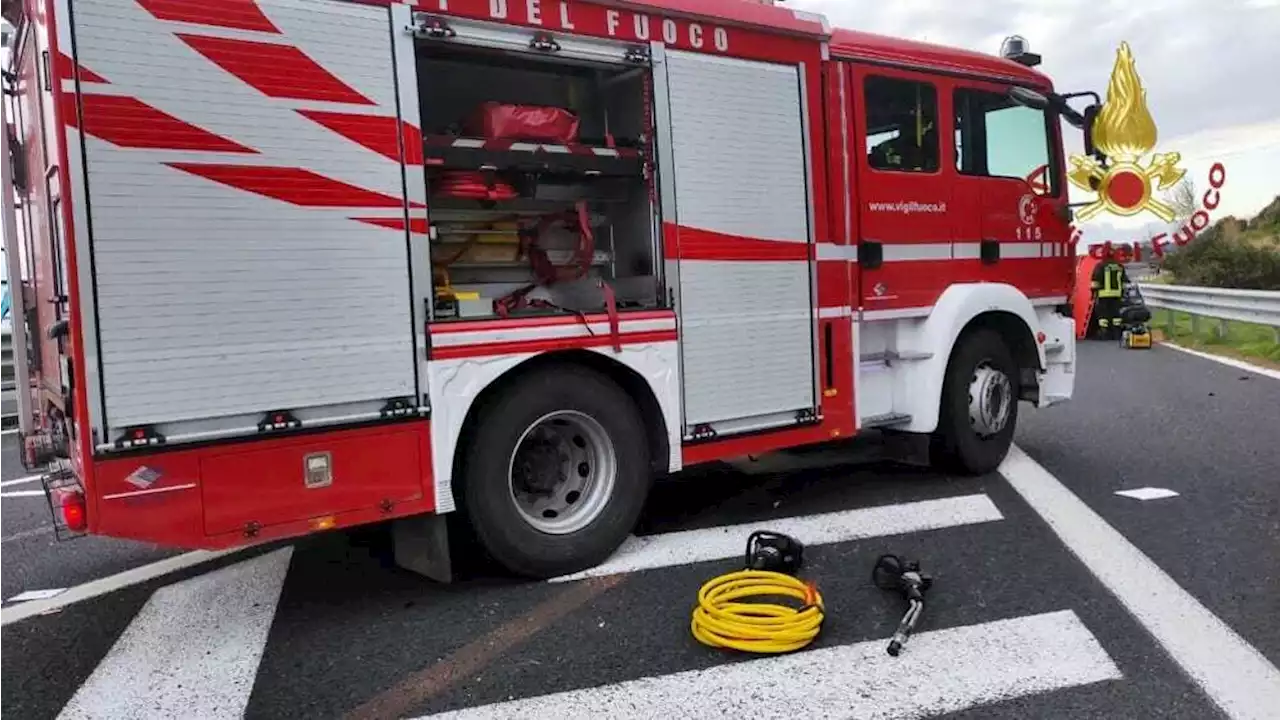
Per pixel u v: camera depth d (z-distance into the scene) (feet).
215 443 11.75
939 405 19.85
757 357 16.98
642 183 16.02
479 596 14.15
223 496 11.85
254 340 11.98
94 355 10.95
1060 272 23.50
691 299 16.05
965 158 20.92
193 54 11.54
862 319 18.71
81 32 10.85
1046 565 14.58
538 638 12.44
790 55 17.49
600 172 15.34
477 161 14.30
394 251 13.08
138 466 11.28
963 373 20.47
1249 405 29.09
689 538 16.75
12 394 24.20
